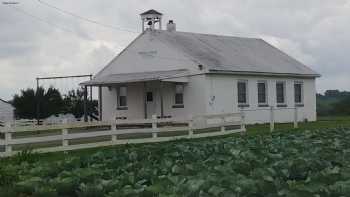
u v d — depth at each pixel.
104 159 14.09
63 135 20.16
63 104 53.41
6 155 18.42
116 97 39.03
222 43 42.06
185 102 35.94
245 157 12.80
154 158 14.16
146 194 8.65
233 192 8.30
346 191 8.24
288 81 41.88
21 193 9.96
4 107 63.56
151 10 39.69
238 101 37.53
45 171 11.90
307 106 43.50
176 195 8.16
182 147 16.62
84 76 41.72
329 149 14.45
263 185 8.48
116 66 39.47
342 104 58.28
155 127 23.44
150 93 37.38
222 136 25.72
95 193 9.14
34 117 53.59
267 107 39.66
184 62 36.16
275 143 17.28
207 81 35.25
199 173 10.49
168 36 38.38
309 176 9.83
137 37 38.44
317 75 44.06
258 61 40.97
